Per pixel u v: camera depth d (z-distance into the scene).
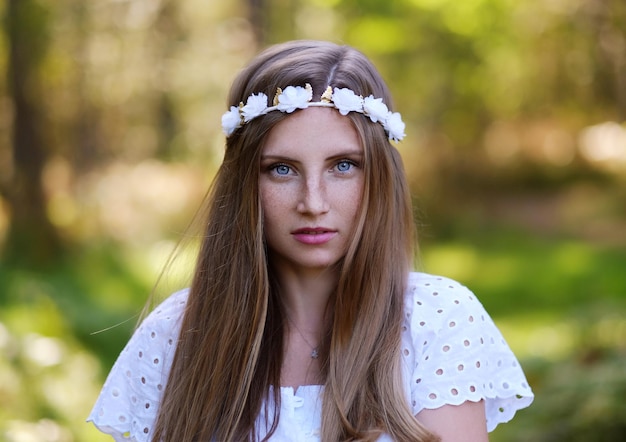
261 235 1.92
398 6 13.07
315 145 1.85
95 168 14.23
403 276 1.98
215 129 14.72
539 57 14.84
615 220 14.16
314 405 1.89
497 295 9.83
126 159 14.67
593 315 6.15
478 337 1.91
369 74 1.95
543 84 15.48
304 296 2.01
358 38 13.27
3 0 11.66
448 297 1.93
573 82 15.43
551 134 18.88
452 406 1.84
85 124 14.01
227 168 2.00
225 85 14.73
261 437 1.90
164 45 14.72
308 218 1.87
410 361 1.90
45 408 4.46
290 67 1.89
